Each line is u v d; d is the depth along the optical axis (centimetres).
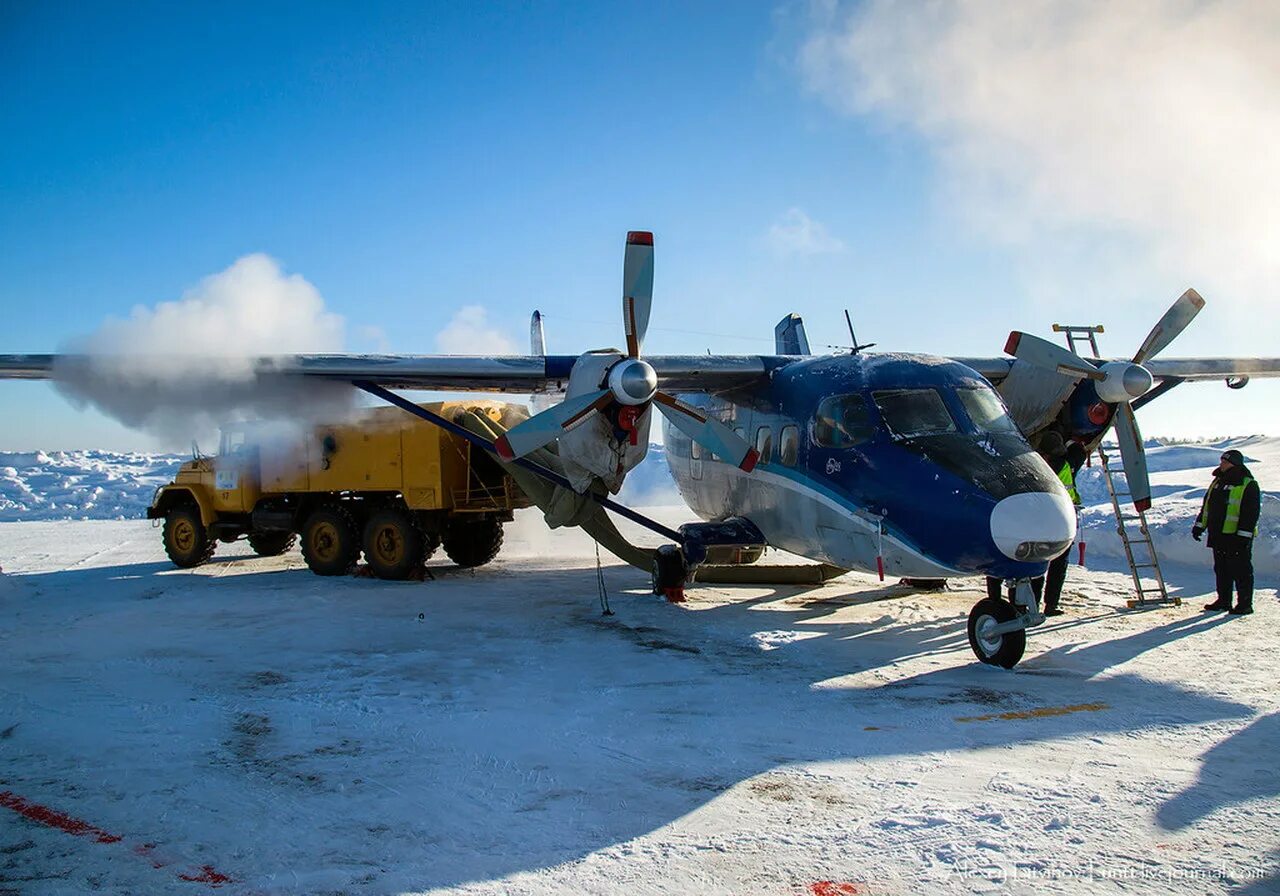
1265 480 2194
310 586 1334
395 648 889
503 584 1347
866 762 536
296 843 428
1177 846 409
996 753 548
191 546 1580
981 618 809
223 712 657
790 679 754
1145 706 652
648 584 1345
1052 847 410
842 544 945
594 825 447
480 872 396
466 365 1088
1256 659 793
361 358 1076
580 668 798
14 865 404
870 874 388
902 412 917
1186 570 1357
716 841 425
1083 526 1650
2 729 618
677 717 639
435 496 1330
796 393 1043
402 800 482
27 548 2025
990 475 811
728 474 1185
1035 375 1127
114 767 537
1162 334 1073
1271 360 1371
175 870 399
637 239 991
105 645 908
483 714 649
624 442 996
